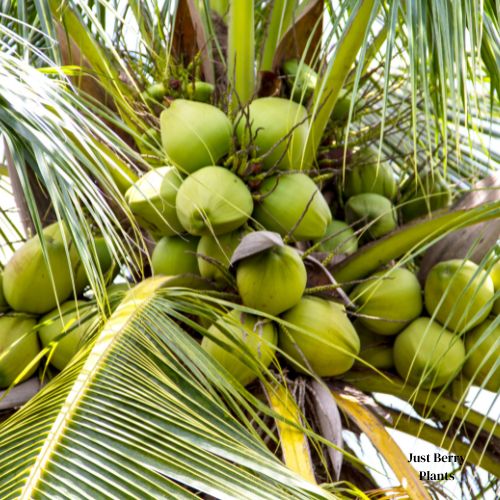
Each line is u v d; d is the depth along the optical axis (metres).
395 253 3.55
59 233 3.47
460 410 3.56
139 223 3.46
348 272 3.58
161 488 2.44
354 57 3.42
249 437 2.78
